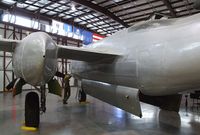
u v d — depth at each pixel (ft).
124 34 11.64
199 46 7.18
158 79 8.61
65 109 18.29
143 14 36.24
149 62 8.87
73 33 43.68
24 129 11.55
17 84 11.50
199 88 8.55
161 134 10.99
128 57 10.13
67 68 45.93
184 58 7.58
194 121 14.21
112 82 11.76
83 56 11.73
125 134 10.89
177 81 8.20
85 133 10.98
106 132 11.23
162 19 10.11
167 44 8.27
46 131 11.27
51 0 32.35
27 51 9.28
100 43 14.28
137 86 9.72
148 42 9.21
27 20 37.17
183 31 7.98
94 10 32.89
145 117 15.29
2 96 28.30
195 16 8.26
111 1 31.89
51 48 9.51
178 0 29.22
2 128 11.78
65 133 10.93
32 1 33.24
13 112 16.53
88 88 15.67
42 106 11.60
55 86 12.28
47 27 40.04
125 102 10.50
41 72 9.12
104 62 12.25
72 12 37.81
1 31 35.91
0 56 35.70
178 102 12.01
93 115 15.67
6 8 33.99
